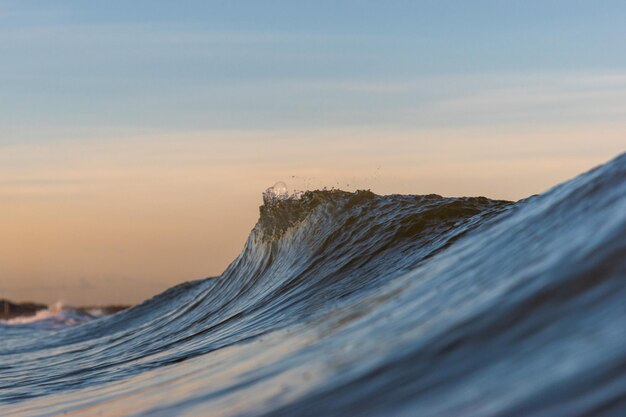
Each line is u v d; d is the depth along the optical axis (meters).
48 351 24.44
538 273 7.39
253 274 22.58
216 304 22.81
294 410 6.64
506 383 5.70
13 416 11.14
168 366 13.06
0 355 25.06
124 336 23.91
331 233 19.38
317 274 17.78
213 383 9.08
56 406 11.32
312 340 9.45
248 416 6.88
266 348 10.49
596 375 5.27
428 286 9.34
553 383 5.38
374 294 11.34
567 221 8.68
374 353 7.36
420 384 6.31
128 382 12.31
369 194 20.50
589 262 7.03
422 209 18.00
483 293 7.77
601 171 9.41
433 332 7.21
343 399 6.52
